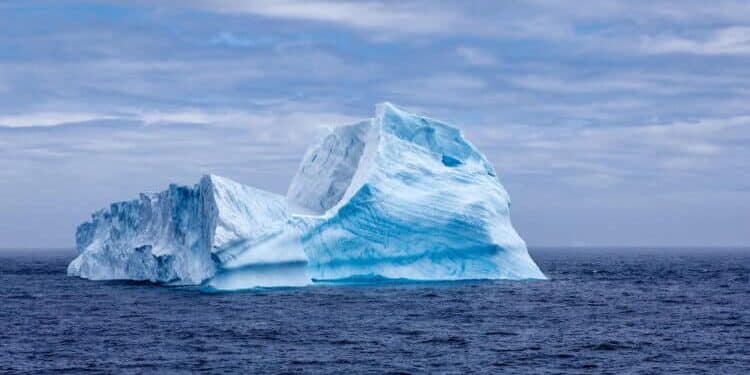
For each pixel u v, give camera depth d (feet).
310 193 319.88
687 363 151.64
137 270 329.31
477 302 242.99
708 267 554.87
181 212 281.95
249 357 153.17
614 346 167.63
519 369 144.25
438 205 288.92
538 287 298.97
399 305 231.50
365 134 313.94
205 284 268.62
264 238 259.80
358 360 150.41
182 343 169.17
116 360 152.15
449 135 307.78
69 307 242.99
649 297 278.87
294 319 202.49
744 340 177.58
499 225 299.38
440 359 151.84
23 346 168.96
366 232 282.97
